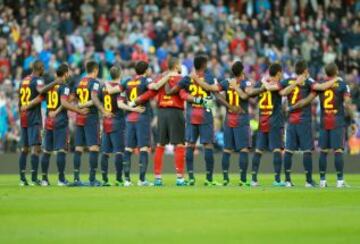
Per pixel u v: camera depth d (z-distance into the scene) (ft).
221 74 359.25
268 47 398.42
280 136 219.20
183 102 221.87
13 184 230.89
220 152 334.44
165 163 317.83
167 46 373.61
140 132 220.84
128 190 198.29
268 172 324.60
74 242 117.91
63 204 162.91
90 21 383.65
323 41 409.69
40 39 361.30
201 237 122.01
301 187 213.66
